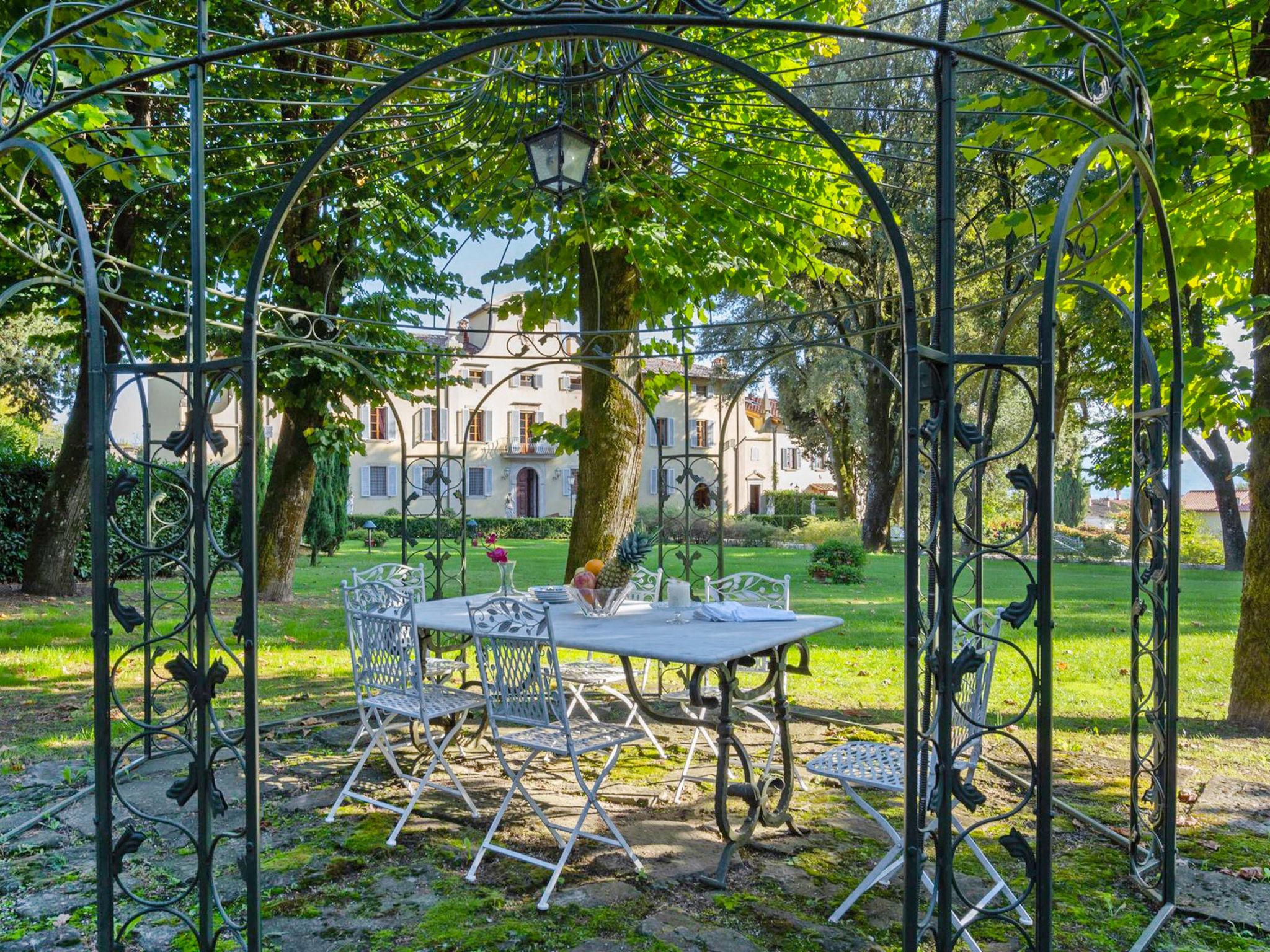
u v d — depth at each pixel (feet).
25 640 24.13
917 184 43.68
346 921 9.11
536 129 14.24
